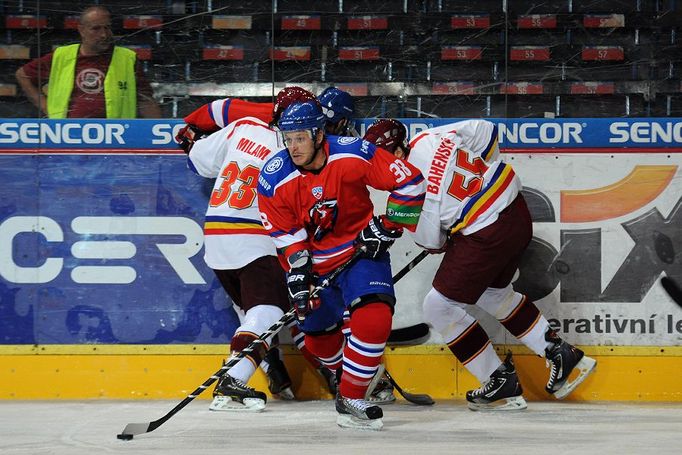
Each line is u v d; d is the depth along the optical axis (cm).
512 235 1269
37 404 1362
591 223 1403
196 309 1420
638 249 1401
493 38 1446
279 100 1285
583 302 1403
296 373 1417
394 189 1118
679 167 1396
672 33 1438
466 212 1263
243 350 1184
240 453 995
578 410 1300
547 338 1324
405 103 1454
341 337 1256
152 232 1420
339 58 1457
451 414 1268
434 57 1450
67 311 1420
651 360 1397
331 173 1121
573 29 1440
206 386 1151
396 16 1450
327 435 1101
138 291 1420
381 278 1143
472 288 1268
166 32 1452
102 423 1200
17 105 1442
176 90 1455
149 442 1063
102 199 1421
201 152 1368
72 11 1445
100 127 1423
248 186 1330
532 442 1055
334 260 1165
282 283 1336
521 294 1345
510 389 1288
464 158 1284
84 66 1444
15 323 1418
